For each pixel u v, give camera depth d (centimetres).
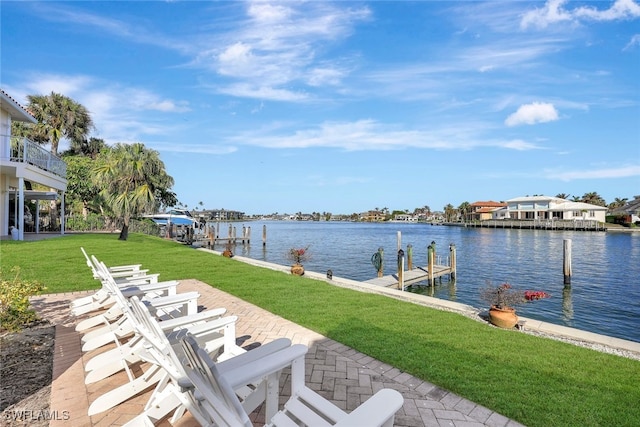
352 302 682
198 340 324
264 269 1077
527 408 309
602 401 325
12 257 1112
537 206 6631
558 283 1516
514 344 473
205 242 3155
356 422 155
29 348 420
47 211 3338
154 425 260
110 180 1933
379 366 391
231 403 154
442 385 349
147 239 2195
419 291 1388
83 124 3259
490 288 677
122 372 353
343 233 5638
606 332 889
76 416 278
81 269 955
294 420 203
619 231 5262
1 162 1517
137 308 283
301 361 222
